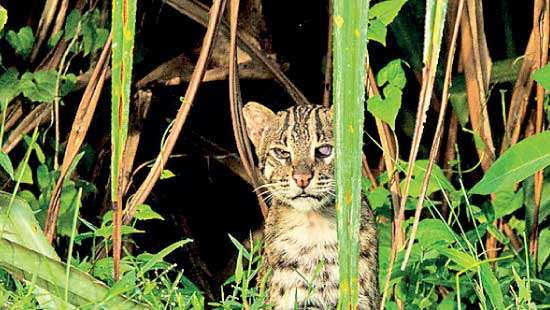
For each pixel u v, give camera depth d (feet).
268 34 30.60
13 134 29.84
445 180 25.85
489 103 31.17
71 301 16.71
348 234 12.75
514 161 21.39
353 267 12.87
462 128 28.78
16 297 18.02
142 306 16.76
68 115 31.45
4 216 18.12
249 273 21.88
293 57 33.50
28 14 32.55
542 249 27.27
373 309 22.98
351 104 12.32
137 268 21.25
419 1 29.37
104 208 31.12
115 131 13.84
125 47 13.30
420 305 23.59
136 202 20.54
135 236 36.29
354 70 12.19
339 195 12.66
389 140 25.93
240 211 37.32
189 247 35.65
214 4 17.24
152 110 33.24
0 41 30.83
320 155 24.11
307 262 23.32
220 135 35.81
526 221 26.99
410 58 30.01
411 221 25.14
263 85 34.06
